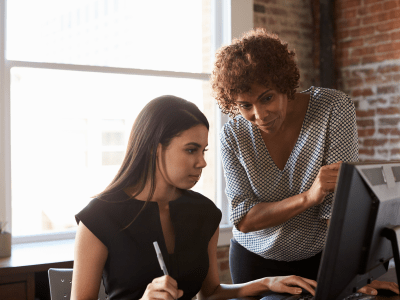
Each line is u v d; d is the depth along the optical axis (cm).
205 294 149
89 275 125
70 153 297
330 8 368
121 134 312
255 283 143
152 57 321
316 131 155
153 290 112
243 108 142
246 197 163
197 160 129
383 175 104
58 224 294
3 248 239
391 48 337
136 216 132
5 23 273
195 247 140
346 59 367
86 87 300
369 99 353
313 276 164
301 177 159
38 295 257
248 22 341
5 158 274
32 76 285
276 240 160
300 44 374
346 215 92
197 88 338
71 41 295
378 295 131
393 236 104
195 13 336
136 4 315
